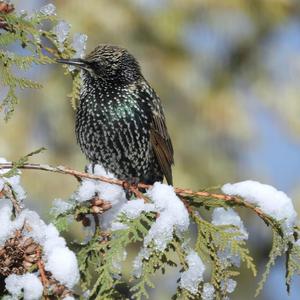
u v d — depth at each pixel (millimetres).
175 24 19766
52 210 6875
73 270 6016
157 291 17016
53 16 7613
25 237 6094
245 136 19734
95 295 6629
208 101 19750
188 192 6844
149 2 19719
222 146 19672
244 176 19703
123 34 19328
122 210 6645
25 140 18172
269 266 6711
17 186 6586
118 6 19359
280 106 20453
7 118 7324
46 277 6000
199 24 20234
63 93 18438
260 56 20688
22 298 6043
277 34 20969
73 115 18500
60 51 7844
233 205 6883
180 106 19656
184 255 6512
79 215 6949
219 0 20250
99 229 6840
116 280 6543
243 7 20453
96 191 6957
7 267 6016
